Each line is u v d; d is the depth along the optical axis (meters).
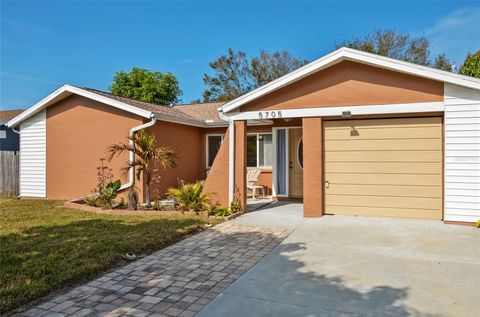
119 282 4.73
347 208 9.27
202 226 8.03
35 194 14.08
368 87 8.73
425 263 5.51
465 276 4.94
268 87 9.37
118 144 12.55
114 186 11.22
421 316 3.76
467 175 7.97
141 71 33.28
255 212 9.98
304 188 9.25
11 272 4.85
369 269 5.25
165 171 13.27
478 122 7.86
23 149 14.30
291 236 7.20
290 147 12.75
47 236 6.93
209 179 10.39
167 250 6.23
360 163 9.16
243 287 4.57
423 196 8.71
